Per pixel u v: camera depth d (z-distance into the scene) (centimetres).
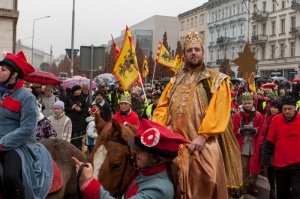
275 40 6047
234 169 463
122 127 362
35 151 476
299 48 5656
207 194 402
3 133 456
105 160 352
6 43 1927
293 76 5509
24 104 452
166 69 5688
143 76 2305
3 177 440
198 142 412
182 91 456
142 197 306
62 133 905
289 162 720
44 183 471
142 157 318
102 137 366
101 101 1171
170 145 316
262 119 940
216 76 448
